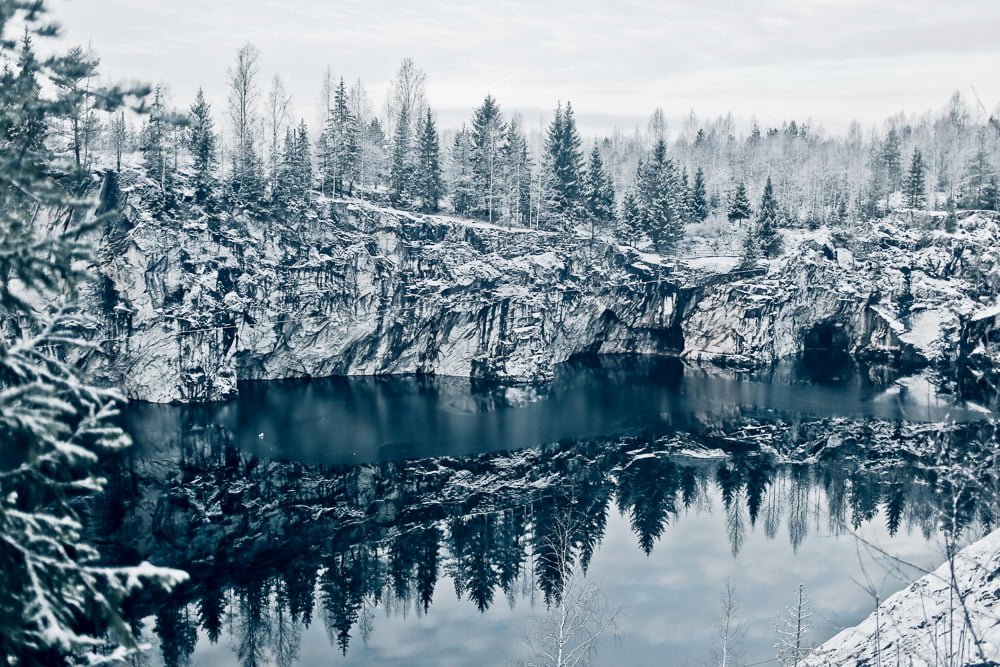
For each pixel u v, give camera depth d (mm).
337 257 111875
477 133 136000
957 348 122812
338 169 121562
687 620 46625
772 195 136125
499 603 49219
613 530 61250
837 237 141625
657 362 129250
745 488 70250
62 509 11531
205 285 97688
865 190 169000
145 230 93500
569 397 101500
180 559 54188
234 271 103000
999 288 121688
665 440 83188
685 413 93188
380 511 63844
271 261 107438
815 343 139375
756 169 185500
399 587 51469
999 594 29016
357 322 112438
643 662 41781
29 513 11000
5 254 10930
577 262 130125
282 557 55594
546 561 55438
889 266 134375
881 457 76938
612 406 96500
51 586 10930
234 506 63438
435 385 108625
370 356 114500
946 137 191375
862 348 134625
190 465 71750
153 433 80688
